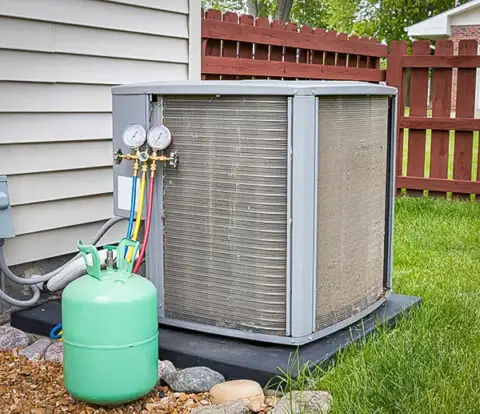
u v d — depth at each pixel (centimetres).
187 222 277
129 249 279
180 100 271
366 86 280
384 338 273
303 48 602
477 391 235
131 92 282
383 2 3025
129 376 229
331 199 270
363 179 291
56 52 332
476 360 263
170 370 258
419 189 707
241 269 267
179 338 277
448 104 698
